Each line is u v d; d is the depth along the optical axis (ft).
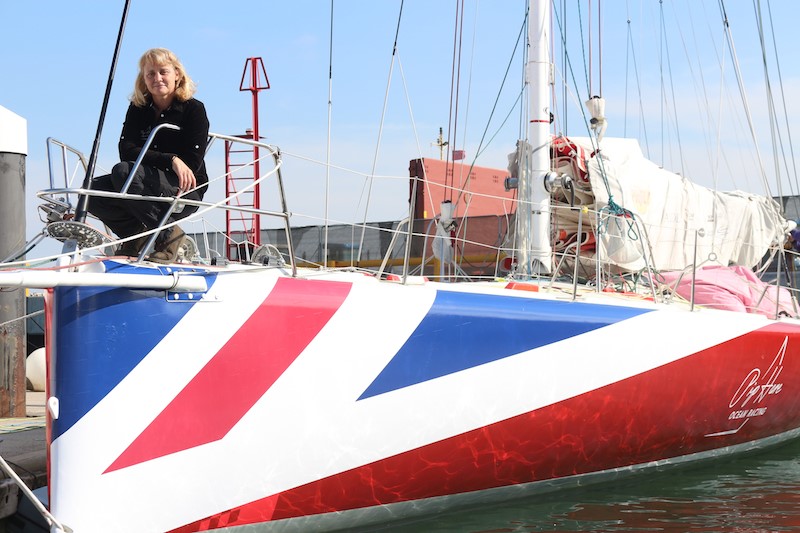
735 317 19.60
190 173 13.07
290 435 12.60
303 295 12.83
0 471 13.70
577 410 15.79
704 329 18.04
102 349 11.32
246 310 12.30
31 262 11.16
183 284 11.75
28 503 13.66
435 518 14.87
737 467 19.84
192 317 11.92
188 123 13.42
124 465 11.42
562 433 15.74
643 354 16.70
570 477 16.67
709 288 22.66
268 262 15.03
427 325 13.88
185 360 11.84
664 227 23.97
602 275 22.90
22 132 21.98
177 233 13.78
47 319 11.83
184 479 11.82
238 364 12.20
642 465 18.28
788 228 30.12
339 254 41.88
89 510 11.20
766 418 21.16
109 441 11.33
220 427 12.07
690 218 25.66
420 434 13.85
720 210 27.37
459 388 14.20
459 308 14.30
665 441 18.06
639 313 16.96
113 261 11.78
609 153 24.09
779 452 22.04
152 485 11.60
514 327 14.84
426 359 13.84
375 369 13.32
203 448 11.94
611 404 16.30
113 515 11.34
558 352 15.40
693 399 18.02
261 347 12.37
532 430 15.24
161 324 11.70
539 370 15.14
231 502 12.21
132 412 11.48
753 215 28.37
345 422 13.07
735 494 16.93
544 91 21.85
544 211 21.47
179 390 11.79
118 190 12.93
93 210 13.47
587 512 15.43
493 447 14.80
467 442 14.42
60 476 11.19
